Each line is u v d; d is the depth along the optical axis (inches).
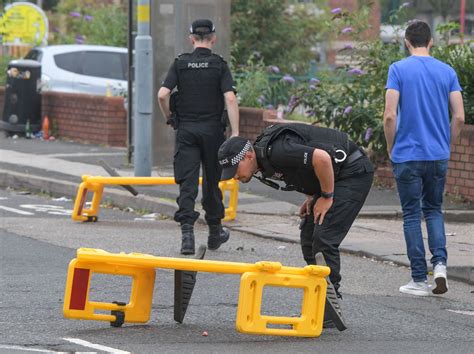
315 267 936.9
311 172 968.3
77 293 959.0
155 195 1899.6
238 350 906.1
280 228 1631.4
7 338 937.5
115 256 950.4
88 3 4387.3
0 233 1583.4
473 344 960.9
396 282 1261.1
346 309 1102.4
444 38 2306.8
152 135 2266.2
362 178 1017.5
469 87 1950.1
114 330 975.6
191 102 1408.7
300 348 920.3
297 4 3917.3
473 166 1814.7
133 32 2347.4
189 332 973.8
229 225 1656.0
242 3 3587.6
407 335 990.4
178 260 942.4
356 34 2341.3
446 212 1727.4
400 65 1182.3
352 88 2182.6
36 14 3811.5
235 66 3026.6
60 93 2878.9
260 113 2272.4
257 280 918.4
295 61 3705.7
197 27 1414.9
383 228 1633.9
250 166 971.3
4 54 4010.8
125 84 3070.9
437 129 1181.1
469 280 1272.1
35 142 2807.6
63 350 892.6
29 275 1256.8
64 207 1926.7
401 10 2453.2
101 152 2586.1
